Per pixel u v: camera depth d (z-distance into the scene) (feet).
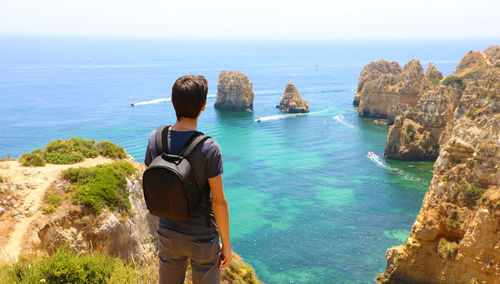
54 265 26.08
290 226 212.84
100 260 28.66
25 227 52.60
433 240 121.39
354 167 334.24
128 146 402.93
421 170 320.29
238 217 226.38
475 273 108.58
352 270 164.86
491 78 266.98
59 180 62.44
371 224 215.51
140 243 66.23
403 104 493.77
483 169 113.80
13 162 67.10
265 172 322.96
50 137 436.35
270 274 161.99
